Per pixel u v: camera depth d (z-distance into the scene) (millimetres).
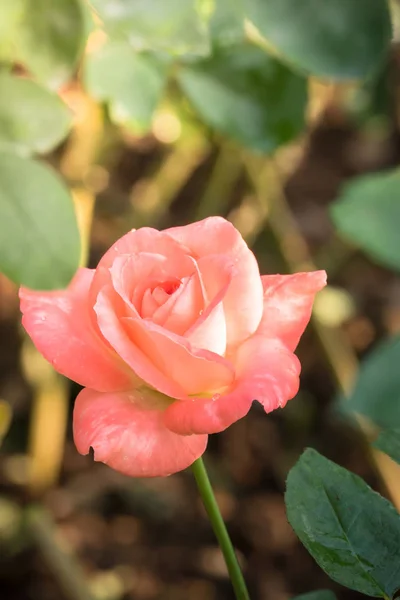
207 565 912
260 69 614
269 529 938
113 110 613
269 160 948
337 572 456
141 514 959
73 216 482
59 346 448
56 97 518
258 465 997
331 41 530
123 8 512
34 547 914
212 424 426
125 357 432
